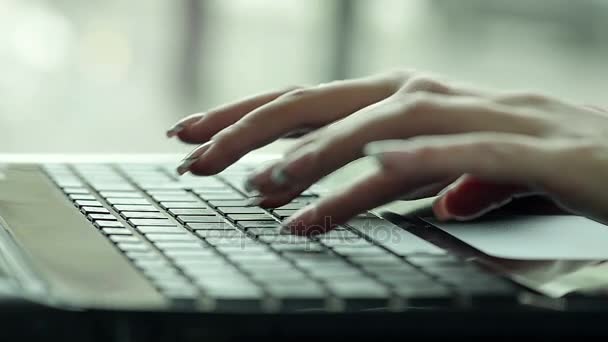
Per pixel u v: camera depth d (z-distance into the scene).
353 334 0.41
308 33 2.71
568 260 0.53
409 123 0.58
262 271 0.46
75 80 2.55
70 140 2.52
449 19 2.76
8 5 2.50
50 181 0.74
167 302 0.40
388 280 0.45
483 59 2.78
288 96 0.69
